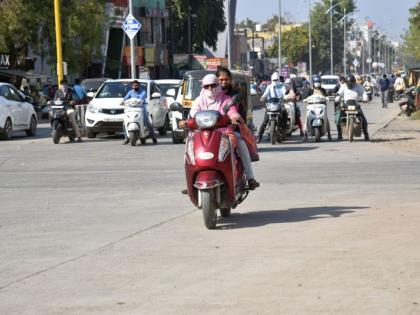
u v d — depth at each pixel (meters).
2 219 17.02
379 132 44.50
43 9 72.00
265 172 24.83
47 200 19.80
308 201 18.66
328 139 38.41
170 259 12.74
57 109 39.00
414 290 10.50
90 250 13.62
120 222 16.33
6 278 11.82
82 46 75.62
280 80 38.34
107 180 23.69
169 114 45.62
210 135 15.48
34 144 38.94
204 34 127.38
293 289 10.72
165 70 124.69
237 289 10.83
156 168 26.80
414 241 13.45
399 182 21.83
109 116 41.44
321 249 13.09
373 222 15.37
